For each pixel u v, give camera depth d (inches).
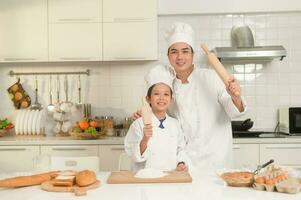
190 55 71.6
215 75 73.1
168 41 73.4
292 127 113.8
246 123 113.3
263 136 110.9
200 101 72.9
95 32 118.6
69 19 118.8
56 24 119.1
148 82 68.8
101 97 130.3
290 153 107.2
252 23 126.3
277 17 126.0
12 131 130.3
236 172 50.6
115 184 49.6
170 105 75.1
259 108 126.4
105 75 130.1
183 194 44.0
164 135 67.2
